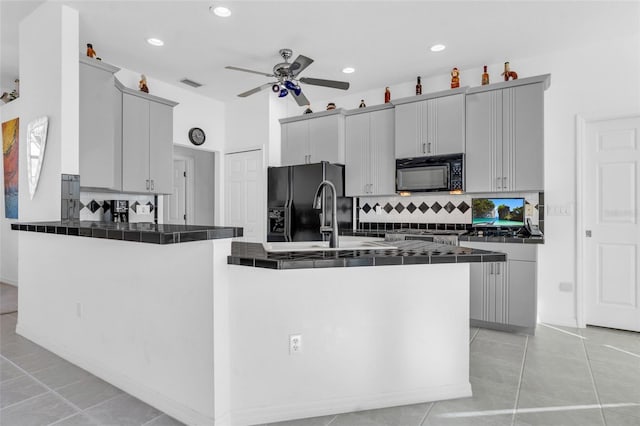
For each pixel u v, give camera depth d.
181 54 3.61
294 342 1.84
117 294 2.15
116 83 3.51
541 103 3.28
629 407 1.95
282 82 3.31
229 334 1.78
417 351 2.00
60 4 2.73
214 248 1.71
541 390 2.14
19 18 3.07
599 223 3.37
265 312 1.81
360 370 1.92
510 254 3.23
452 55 3.58
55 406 1.93
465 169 3.66
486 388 2.16
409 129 3.93
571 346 2.88
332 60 3.70
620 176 3.28
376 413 1.89
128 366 2.09
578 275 3.40
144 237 1.63
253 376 1.80
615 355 2.69
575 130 3.42
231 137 5.21
